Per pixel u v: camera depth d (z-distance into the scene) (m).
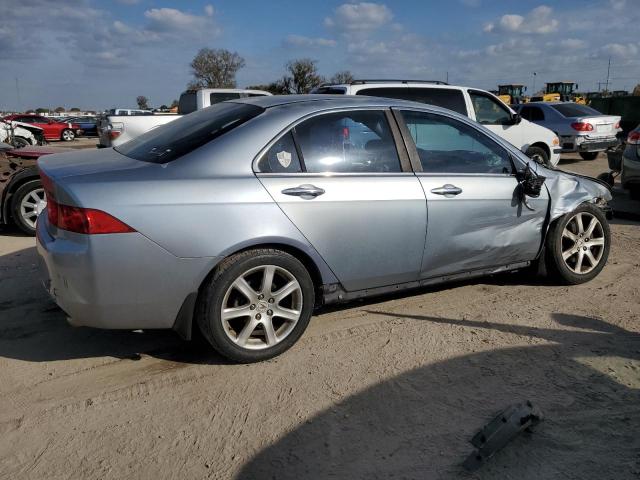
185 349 3.73
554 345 3.72
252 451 2.68
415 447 2.68
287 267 3.46
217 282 3.28
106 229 3.02
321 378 3.33
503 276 5.19
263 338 3.55
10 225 7.21
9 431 2.84
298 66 48.62
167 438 2.78
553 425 2.82
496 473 2.48
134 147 3.84
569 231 4.77
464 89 9.66
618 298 4.57
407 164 3.95
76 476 2.52
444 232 4.04
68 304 3.14
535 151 10.70
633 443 2.68
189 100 13.26
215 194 3.24
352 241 3.67
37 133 23.69
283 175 3.49
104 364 3.52
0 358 3.59
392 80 9.27
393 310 4.36
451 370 3.41
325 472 2.52
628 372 3.36
